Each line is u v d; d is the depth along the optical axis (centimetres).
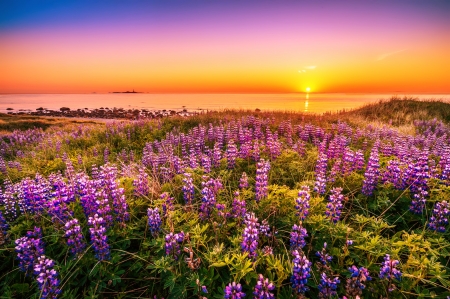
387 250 374
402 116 2127
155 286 377
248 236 346
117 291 368
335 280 313
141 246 432
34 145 1579
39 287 316
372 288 334
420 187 522
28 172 923
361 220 440
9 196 533
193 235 420
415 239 378
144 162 879
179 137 1156
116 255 388
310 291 353
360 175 629
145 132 1509
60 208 458
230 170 721
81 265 386
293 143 1080
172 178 674
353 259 391
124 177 665
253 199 555
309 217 455
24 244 375
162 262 357
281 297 323
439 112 2214
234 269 359
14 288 377
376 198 545
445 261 388
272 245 412
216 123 1617
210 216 474
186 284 341
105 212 454
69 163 733
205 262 376
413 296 331
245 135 1102
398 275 313
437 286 342
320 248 406
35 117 4653
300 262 310
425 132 1427
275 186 548
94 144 1377
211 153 870
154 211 418
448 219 451
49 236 447
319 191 520
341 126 1281
